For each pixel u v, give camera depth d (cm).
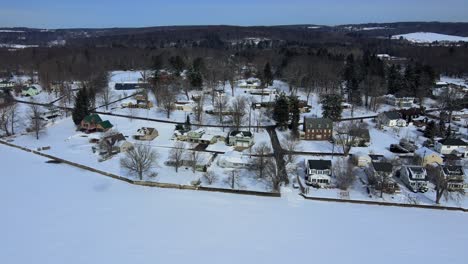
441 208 5994
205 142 8381
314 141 8681
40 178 6794
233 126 9425
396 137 8950
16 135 9000
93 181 6719
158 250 4669
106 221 5344
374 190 6450
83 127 9181
